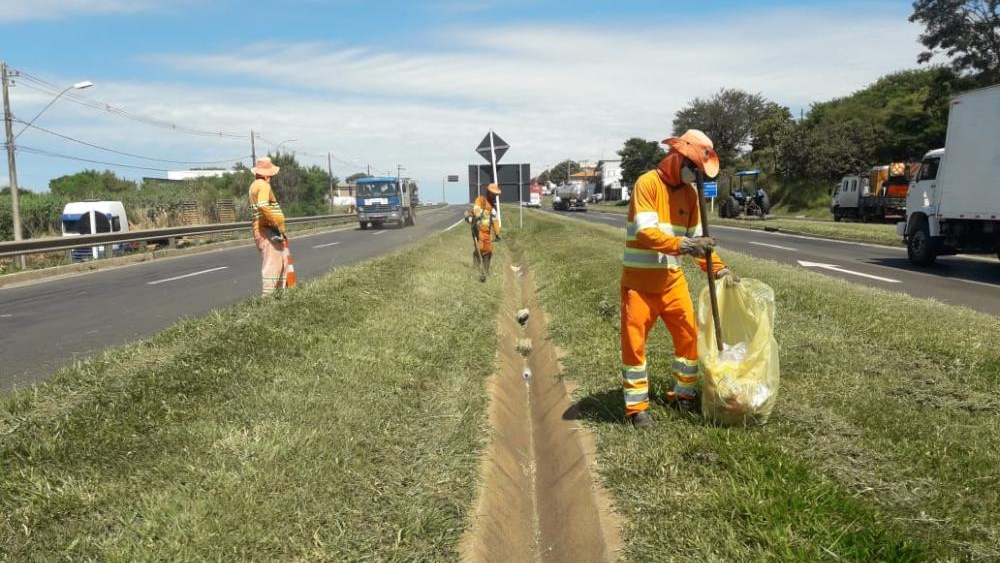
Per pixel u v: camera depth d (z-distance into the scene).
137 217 33.09
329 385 5.11
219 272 15.68
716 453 3.92
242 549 2.97
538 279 12.86
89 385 4.91
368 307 8.12
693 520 3.25
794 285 9.55
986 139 13.54
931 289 11.75
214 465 3.67
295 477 3.60
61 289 13.12
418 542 3.24
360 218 38.91
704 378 4.38
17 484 3.28
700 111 71.38
